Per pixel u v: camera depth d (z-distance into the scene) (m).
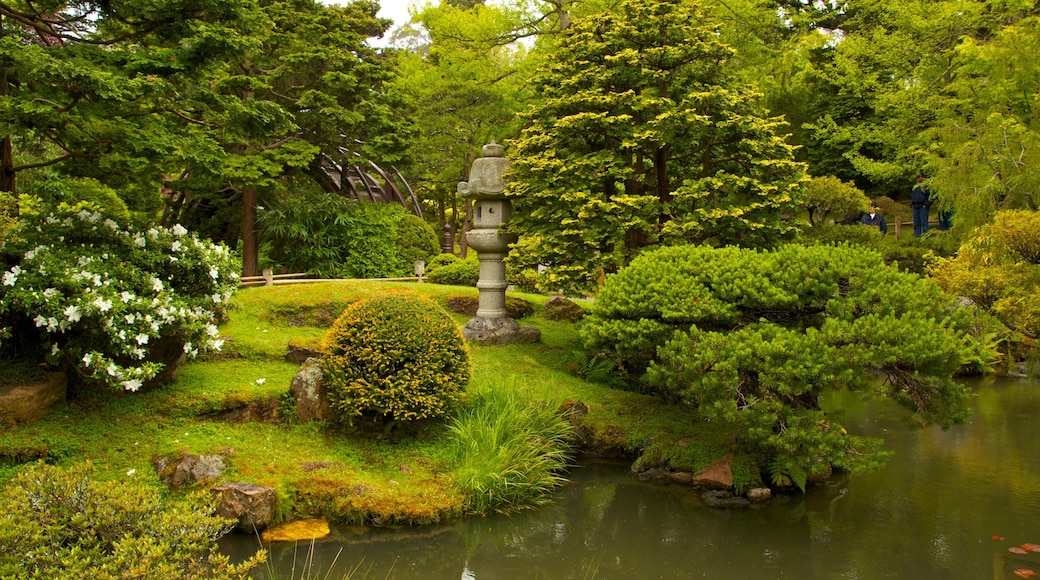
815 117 19.23
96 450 5.01
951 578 4.21
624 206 7.51
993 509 5.33
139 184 6.24
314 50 12.71
